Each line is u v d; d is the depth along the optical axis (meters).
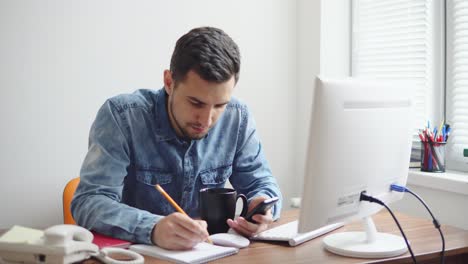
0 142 2.21
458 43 2.19
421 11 2.33
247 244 1.34
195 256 1.21
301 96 2.75
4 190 2.23
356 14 2.64
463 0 2.16
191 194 1.68
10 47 2.20
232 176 1.83
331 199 1.21
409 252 1.29
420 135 2.16
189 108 1.42
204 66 1.34
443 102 2.27
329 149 1.17
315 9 2.63
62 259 1.09
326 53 2.62
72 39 2.29
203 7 2.55
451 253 1.33
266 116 2.72
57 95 2.29
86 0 2.31
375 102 1.26
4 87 2.20
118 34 2.38
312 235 1.41
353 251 1.26
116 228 1.34
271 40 2.71
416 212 2.16
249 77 2.67
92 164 1.50
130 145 1.58
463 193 1.93
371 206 1.34
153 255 1.24
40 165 2.28
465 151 2.06
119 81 2.39
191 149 1.65
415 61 2.38
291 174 2.81
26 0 2.21
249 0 2.65
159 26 2.46
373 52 2.57
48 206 2.31
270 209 1.54
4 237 1.14
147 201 1.64
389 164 1.35
